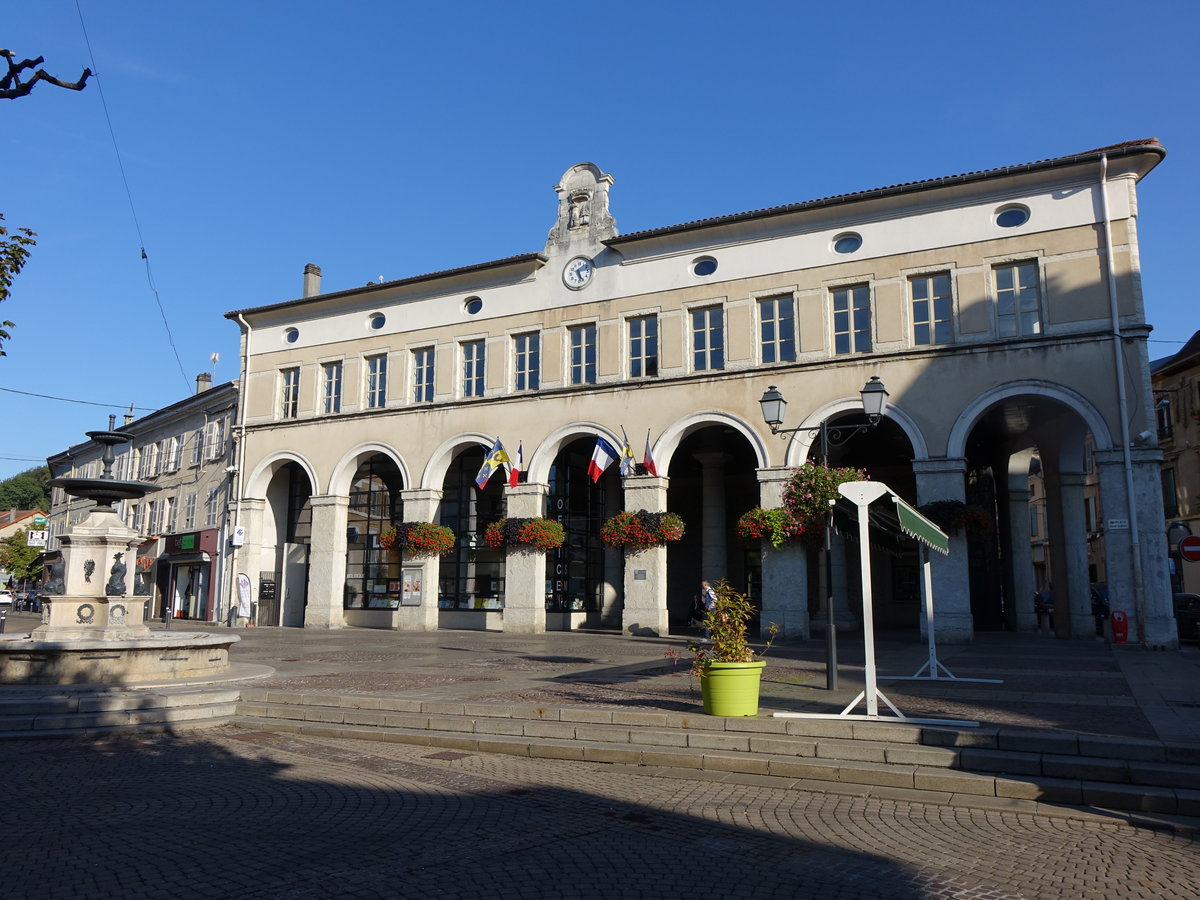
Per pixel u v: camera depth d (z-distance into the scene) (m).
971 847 5.95
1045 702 10.24
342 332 29.86
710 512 29.17
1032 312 20.19
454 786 7.74
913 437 20.66
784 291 22.72
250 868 5.40
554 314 26.02
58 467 55.31
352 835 6.15
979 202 20.80
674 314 24.14
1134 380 18.94
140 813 6.73
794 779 7.92
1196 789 6.94
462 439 26.86
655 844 6.00
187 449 37.41
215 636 13.91
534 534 24.94
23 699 10.69
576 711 9.91
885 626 31.05
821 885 5.20
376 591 30.11
